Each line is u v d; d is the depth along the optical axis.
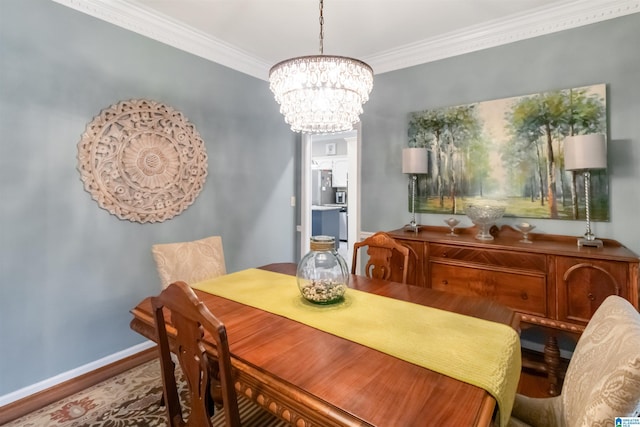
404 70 3.18
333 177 7.75
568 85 2.43
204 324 0.88
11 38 1.90
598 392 0.79
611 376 0.77
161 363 1.11
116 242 2.41
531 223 2.57
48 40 2.04
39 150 2.02
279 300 1.61
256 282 1.91
